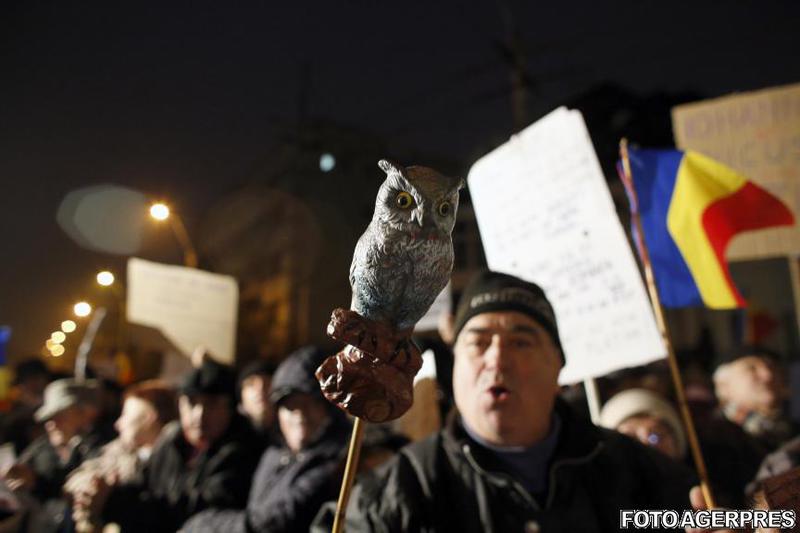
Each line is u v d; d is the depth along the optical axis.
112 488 2.98
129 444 3.46
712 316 11.38
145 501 3.04
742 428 2.96
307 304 21.94
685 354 7.68
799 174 2.84
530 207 2.47
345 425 2.74
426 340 2.88
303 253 22.31
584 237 2.29
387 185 0.95
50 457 3.67
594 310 2.24
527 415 1.62
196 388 3.05
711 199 2.30
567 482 1.61
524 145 2.52
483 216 2.63
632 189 2.05
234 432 3.09
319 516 1.78
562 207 2.37
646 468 1.75
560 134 2.41
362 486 1.70
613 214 2.23
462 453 1.67
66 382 3.95
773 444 3.09
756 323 6.11
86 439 4.01
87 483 2.95
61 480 3.53
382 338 0.95
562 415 1.78
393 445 2.29
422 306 0.95
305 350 2.77
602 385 3.51
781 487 1.03
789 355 10.32
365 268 0.95
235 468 2.91
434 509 1.61
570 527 1.55
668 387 3.89
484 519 1.56
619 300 2.19
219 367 3.17
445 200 0.94
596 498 1.63
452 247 0.95
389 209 0.94
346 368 0.96
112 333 8.34
